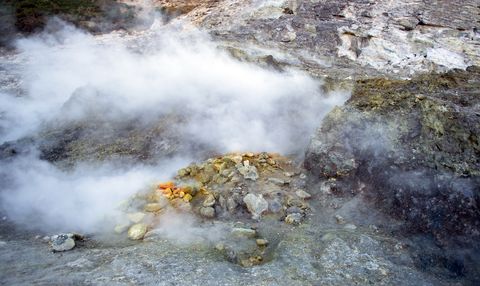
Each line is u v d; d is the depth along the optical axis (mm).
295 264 3445
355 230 4035
